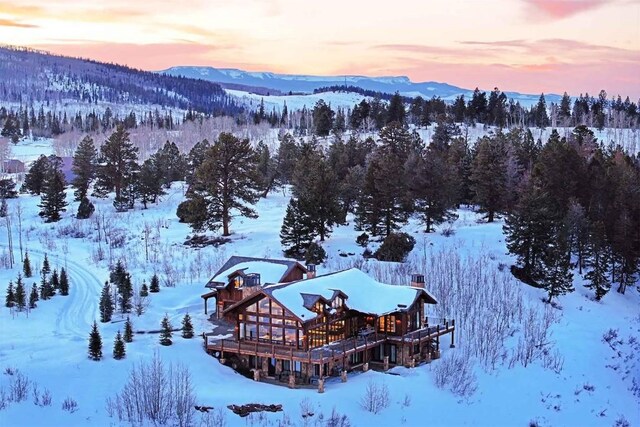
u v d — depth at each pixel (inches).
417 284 2439.7
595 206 3553.2
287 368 2110.0
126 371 2003.0
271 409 1839.3
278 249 3462.1
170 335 2261.3
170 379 1825.8
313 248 3198.8
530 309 2817.4
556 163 3651.6
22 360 2055.9
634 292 3292.3
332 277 2380.7
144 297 2797.7
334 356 2053.4
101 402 1801.2
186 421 1708.9
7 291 2721.5
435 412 1956.2
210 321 2544.3
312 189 3447.3
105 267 3312.0
